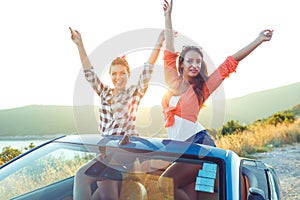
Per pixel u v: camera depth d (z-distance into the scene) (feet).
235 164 9.34
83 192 9.27
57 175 9.85
